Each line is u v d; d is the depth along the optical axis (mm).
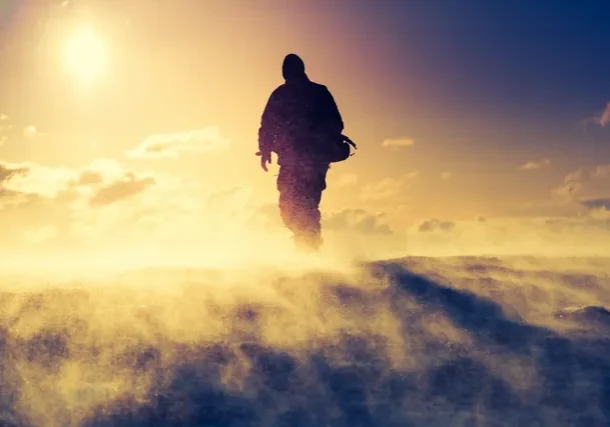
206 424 6219
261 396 6602
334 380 6832
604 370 6969
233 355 7301
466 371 6965
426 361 7152
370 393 6609
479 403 6434
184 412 6379
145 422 6281
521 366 7039
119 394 6645
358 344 7516
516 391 6617
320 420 6250
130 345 7539
